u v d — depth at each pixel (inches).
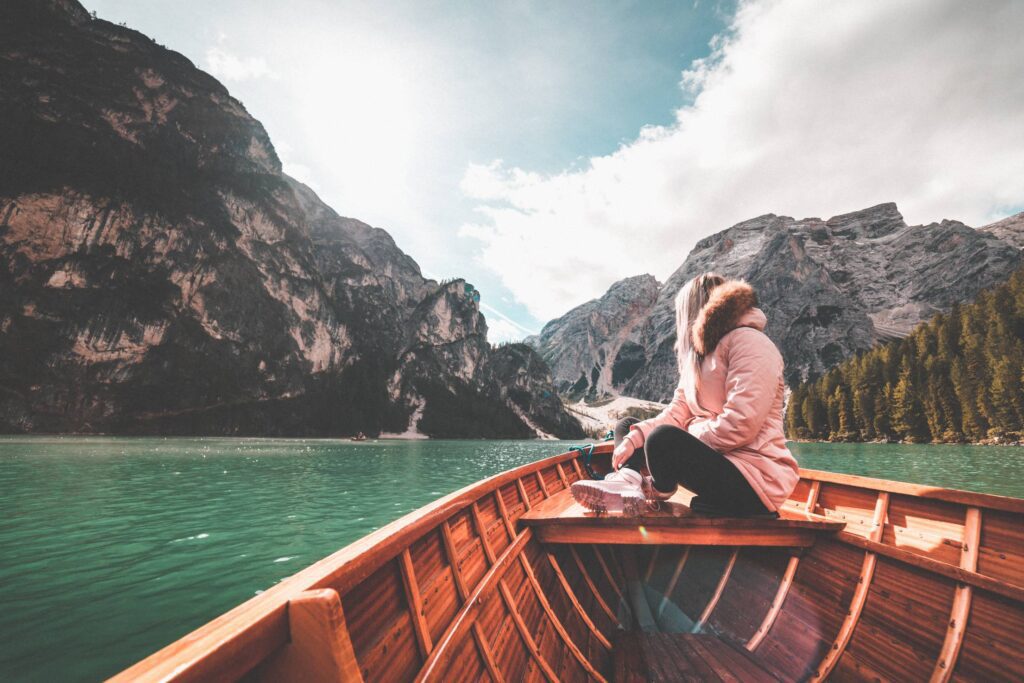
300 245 5999.0
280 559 359.9
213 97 5871.1
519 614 92.2
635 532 109.9
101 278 4018.2
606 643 113.7
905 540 103.1
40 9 4980.3
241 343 4820.4
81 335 3794.3
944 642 82.1
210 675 22.2
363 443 3521.2
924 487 101.3
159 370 4133.9
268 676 30.2
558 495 158.7
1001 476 1059.9
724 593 118.6
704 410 111.1
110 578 312.5
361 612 50.6
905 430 3171.8
